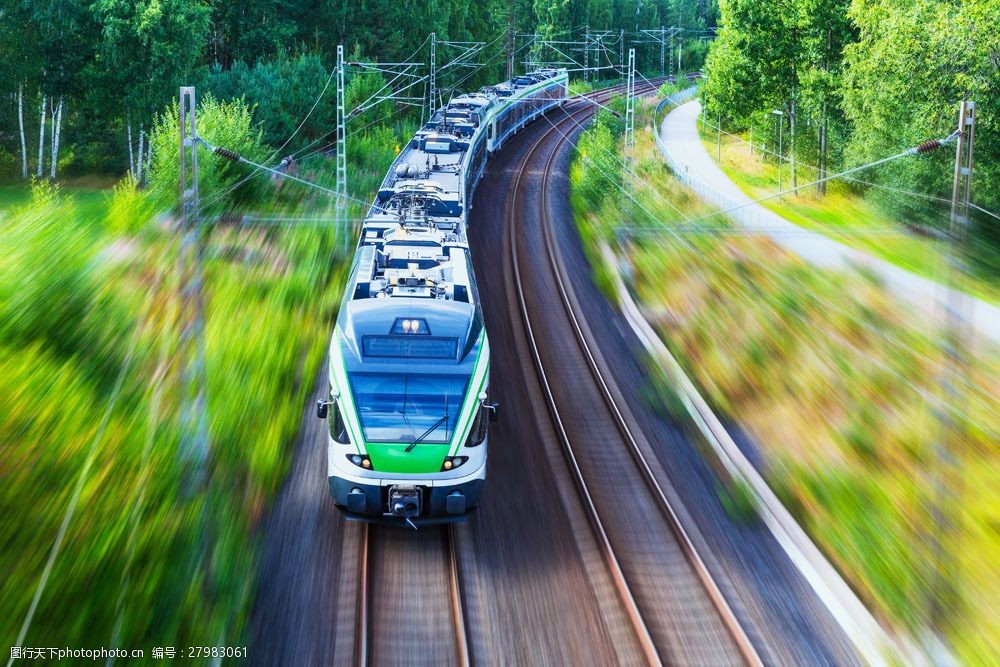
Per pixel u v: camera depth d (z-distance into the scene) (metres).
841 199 49.41
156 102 51.69
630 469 18.67
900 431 20.30
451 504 14.88
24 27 52.03
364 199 44.44
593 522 16.28
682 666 12.61
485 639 13.02
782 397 22.53
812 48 53.44
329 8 72.50
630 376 24.22
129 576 13.11
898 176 41.75
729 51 61.06
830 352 25.59
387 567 14.59
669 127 80.94
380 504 14.75
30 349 20.09
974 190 39.53
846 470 18.44
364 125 60.75
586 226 43.19
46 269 24.16
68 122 58.47
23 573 13.23
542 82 78.06
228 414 18.42
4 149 55.12
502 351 25.56
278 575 14.06
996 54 37.75
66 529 14.20
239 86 55.41
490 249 37.69
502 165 58.59
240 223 34.88
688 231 40.34
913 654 12.61
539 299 31.17
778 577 14.84
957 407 21.47
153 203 33.97
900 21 39.88
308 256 31.33
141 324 23.00
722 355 25.41
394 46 76.50
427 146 41.94
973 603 14.15
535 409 21.53
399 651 12.72
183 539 14.15
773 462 18.86
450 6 84.69
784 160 60.56
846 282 32.59
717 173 60.03
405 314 15.95
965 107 15.16
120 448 16.78
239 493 16.03
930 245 38.59
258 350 22.17
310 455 18.00
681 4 155.38
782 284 32.41
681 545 15.70
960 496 17.39
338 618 13.21
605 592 14.29
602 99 96.75
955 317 15.67
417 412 14.93
